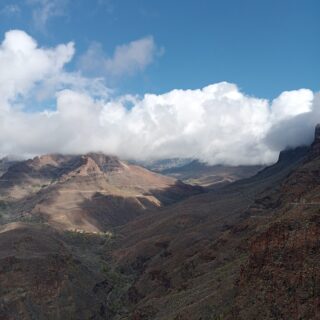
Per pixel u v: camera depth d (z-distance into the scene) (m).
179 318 93.69
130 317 125.69
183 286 122.69
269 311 75.12
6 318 145.12
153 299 132.25
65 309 157.75
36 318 149.50
